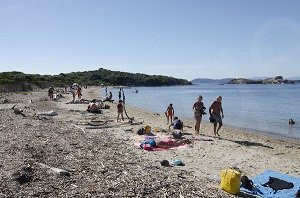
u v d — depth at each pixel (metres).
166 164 13.71
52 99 49.53
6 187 9.29
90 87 142.50
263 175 12.41
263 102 67.75
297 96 91.25
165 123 27.23
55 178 10.44
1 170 10.62
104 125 23.80
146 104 59.66
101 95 79.81
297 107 54.72
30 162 11.74
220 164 14.44
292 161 15.66
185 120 33.66
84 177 10.77
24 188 9.44
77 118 27.34
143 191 9.79
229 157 15.71
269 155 16.73
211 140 19.47
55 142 16.02
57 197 9.02
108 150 15.46
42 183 9.91
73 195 9.20
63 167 11.74
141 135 20.17
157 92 120.75
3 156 12.45
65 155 13.56
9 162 11.59
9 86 64.38
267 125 32.72
